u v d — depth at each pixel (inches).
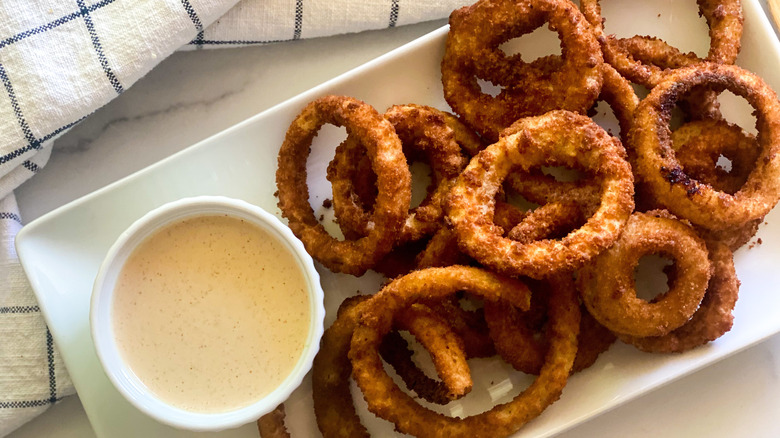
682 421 13.6
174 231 12.0
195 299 12.0
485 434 11.9
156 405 11.7
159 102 14.2
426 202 12.7
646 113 12.3
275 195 12.9
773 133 12.2
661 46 13.1
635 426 13.6
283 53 14.2
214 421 11.5
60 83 12.9
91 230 12.9
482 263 11.6
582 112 12.4
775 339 13.6
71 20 12.9
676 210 12.2
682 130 12.8
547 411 12.5
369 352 11.9
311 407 12.9
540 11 12.3
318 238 12.4
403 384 12.8
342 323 12.3
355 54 14.2
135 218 13.0
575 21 12.3
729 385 13.6
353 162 12.5
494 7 12.4
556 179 13.1
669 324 12.1
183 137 14.2
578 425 13.6
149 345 11.9
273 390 11.8
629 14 13.5
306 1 13.2
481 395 12.8
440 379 12.6
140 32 13.0
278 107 12.7
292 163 12.7
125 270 11.9
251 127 12.8
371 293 13.0
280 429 12.4
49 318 12.6
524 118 12.3
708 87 12.4
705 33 13.4
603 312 12.2
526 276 12.7
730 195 12.3
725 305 12.3
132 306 11.9
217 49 14.2
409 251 13.0
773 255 13.0
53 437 13.7
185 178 12.9
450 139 12.5
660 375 12.4
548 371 12.0
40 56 12.8
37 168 13.5
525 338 12.3
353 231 12.5
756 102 12.3
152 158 14.1
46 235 12.8
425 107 12.8
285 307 12.0
